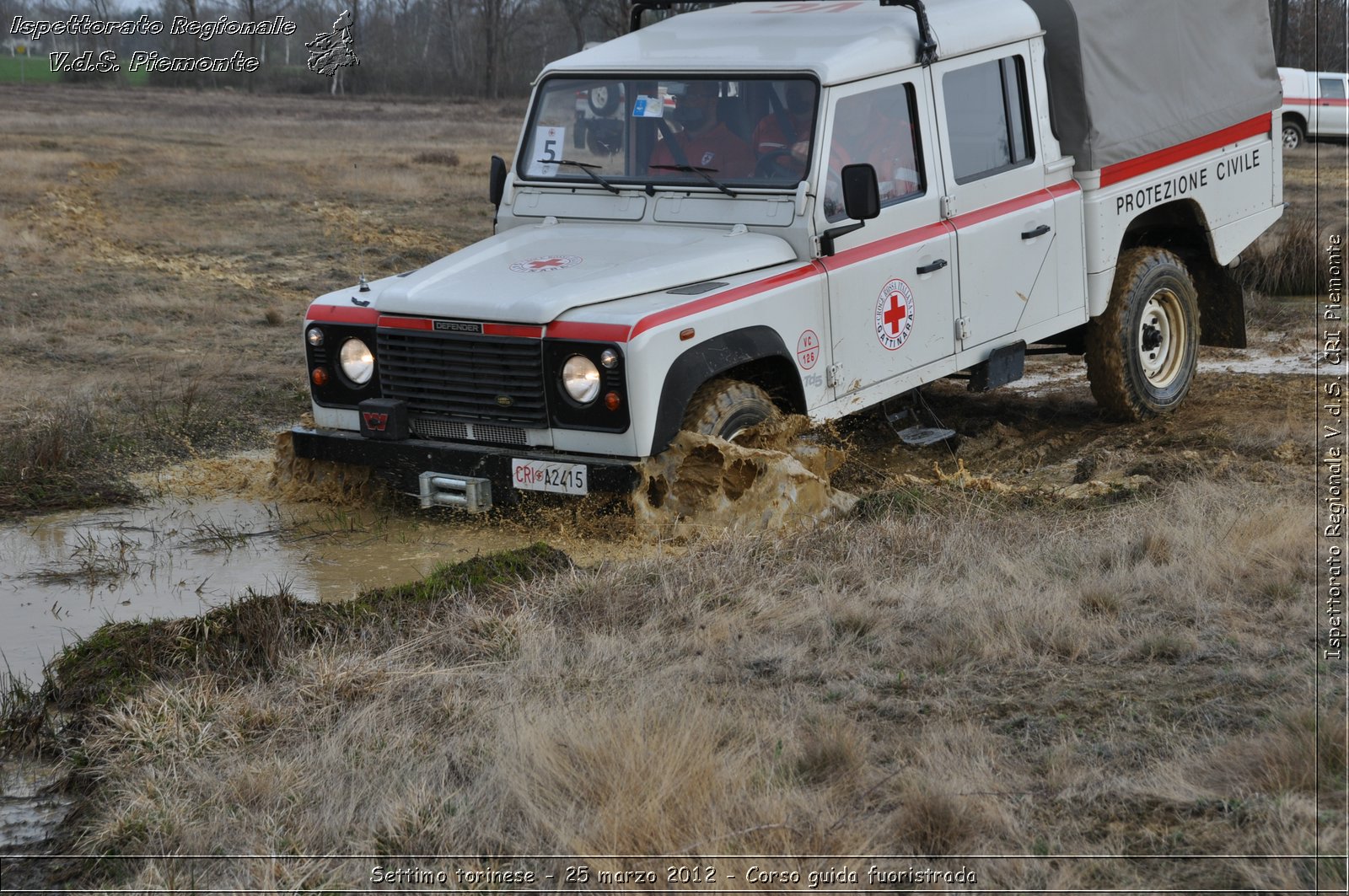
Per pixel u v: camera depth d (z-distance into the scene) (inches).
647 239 287.1
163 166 1053.8
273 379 420.2
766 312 265.0
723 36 309.7
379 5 2623.0
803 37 298.4
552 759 159.3
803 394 276.1
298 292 604.7
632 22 344.8
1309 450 316.2
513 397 256.7
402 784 162.6
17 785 176.7
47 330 488.4
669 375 247.9
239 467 321.7
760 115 285.7
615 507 260.5
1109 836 143.5
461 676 192.9
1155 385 371.2
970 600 209.6
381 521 281.9
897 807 151.2
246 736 180.5
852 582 224.1
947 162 306.0
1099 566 224.4
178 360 445.7
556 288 255.9
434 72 2581.2
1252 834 140.6
